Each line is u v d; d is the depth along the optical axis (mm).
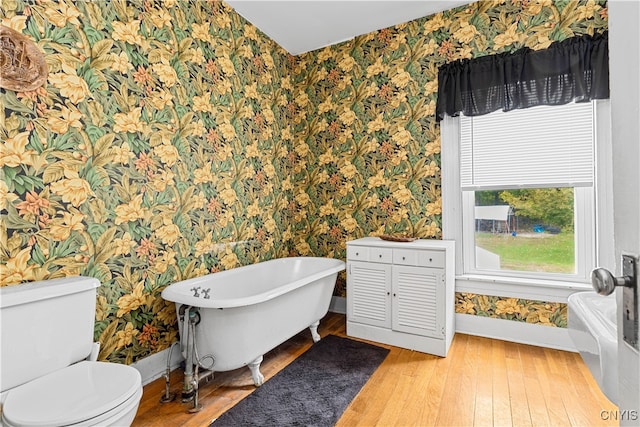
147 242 2076
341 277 3377
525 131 2568
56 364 1422
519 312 2555
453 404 1784
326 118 3420
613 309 1009
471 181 2766
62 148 1658
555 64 2344
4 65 1451
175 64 2268
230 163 2754
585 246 2414
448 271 2439
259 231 3100
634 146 508
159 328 2131
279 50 3371
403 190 3004
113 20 1887
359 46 3207
